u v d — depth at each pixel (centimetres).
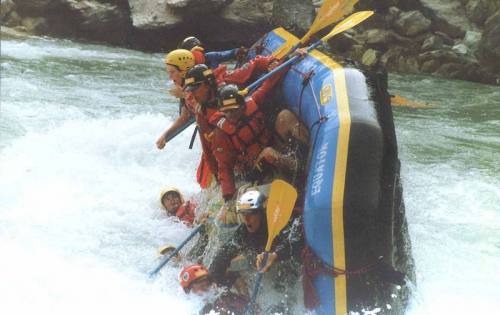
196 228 1141
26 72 2783
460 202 1404
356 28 3653
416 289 944
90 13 3806
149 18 3697
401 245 908
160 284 1039
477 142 1944
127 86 2648
